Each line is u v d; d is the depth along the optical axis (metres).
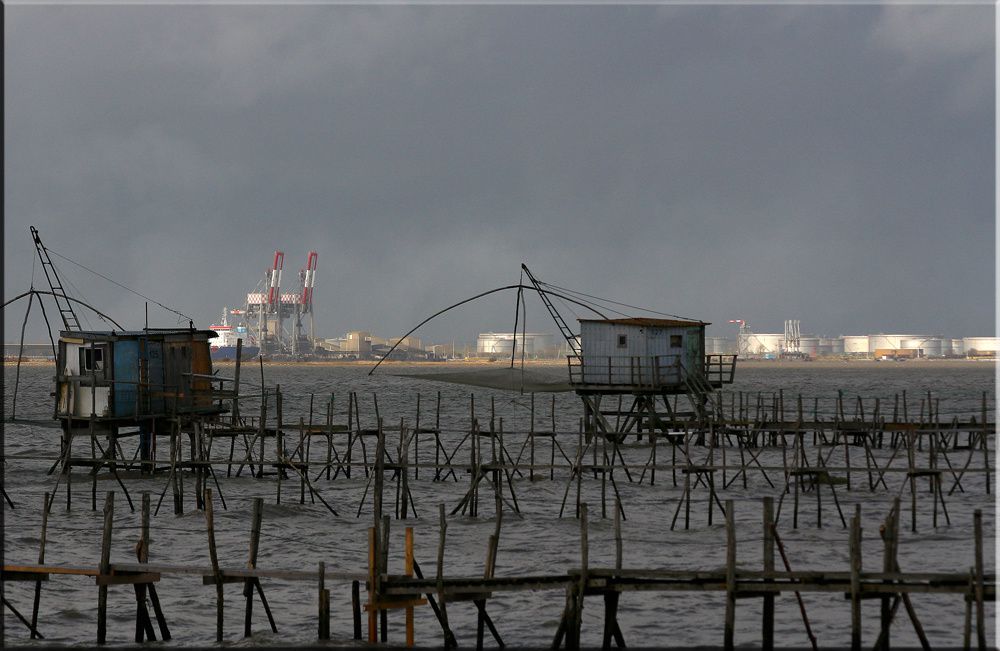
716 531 84.81
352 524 89.38
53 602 60.66
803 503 100.50
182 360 115.75
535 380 147.62
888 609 46.78
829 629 54.25
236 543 80.19
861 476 121.88
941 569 68.75
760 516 92.94
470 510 93.25
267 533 84.38
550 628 55.69
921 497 104.12
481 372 152.62
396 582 49.06
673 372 139.12
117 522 89.12
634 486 113.25
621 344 140.25
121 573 52.03
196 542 80.81
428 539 82.25
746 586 46.22
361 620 55.31
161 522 89.00
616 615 53.06
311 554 76.44
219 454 145.50
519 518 92.12
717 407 146.88
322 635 50.84
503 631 55.16
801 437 113.38
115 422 106.44
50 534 83.00
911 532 84.38
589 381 141.88
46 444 165.12
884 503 100.00
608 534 84.31
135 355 108.31
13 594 62.03
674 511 96.56
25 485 112.06
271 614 56.09
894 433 145.25
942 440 142.00
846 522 89.38
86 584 65.38
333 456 143.50
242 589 64.25
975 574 44.47
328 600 50.94
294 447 158.25
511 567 71.44
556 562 73.00
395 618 57.62
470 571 70.00
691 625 55.62
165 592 63.50
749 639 52.91
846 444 110.00
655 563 72.38
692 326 142.25
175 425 108.44
